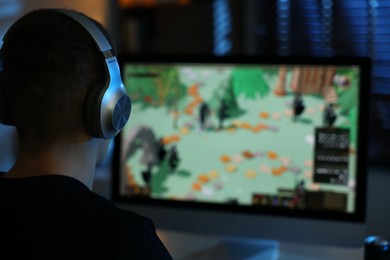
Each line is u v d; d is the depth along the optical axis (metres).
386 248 1.17
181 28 2.22
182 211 1.38
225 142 1.36
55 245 0.65
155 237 0.70
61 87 0.69
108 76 0.73
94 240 0.66
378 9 2.22
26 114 0.71
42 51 0.69
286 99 1.33
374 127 2.25
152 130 1.40
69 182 0.71
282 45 2.46
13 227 0.67
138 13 2.19
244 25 2.50
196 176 1.38
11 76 0.70
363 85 1.28
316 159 1.32
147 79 1.40
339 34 2.33
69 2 1.63
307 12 2.37
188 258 1.36
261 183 1.34
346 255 1.38
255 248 1.41
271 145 1.34
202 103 1.37
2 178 0.72
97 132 0.73
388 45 2.23
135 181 1.41
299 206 1.32
